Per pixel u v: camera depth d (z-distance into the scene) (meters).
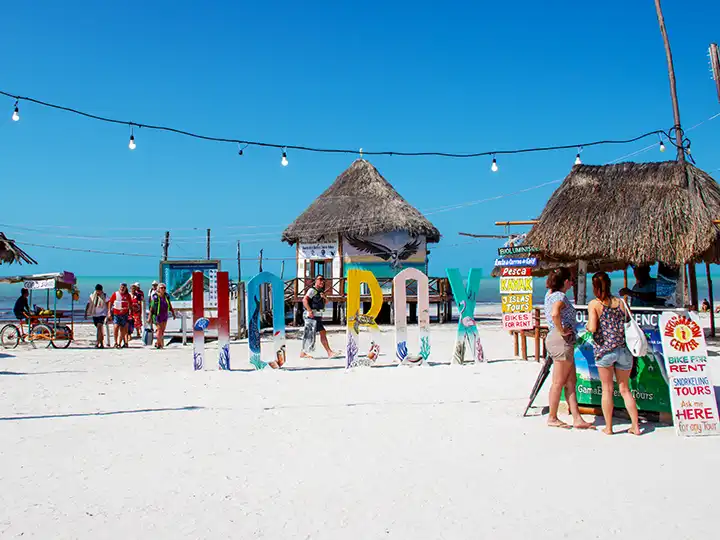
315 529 4.30
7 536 4.19
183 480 5.32
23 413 8.00
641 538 4.11
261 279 11.91
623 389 6.84
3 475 5.47
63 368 12.38
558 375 7.04
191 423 7.39
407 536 4.17
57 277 16.94
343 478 5.34
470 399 8.69
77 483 5.25
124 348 16.72
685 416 6.73
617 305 6.79
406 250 26.89
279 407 8.30
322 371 11.50
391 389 9.54
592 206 13.42
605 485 5.11
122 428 7.16
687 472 5.42
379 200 27.31
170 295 17.59
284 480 5.30
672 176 13.26
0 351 15.96
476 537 4.15
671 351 6.86
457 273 12.37
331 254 27.12
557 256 14.19
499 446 6.30
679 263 12.72
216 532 4.26
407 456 5.97
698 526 4.28
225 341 11.84
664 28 13.38
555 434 6.77
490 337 18.34
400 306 12.27
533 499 4.81
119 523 4.41
